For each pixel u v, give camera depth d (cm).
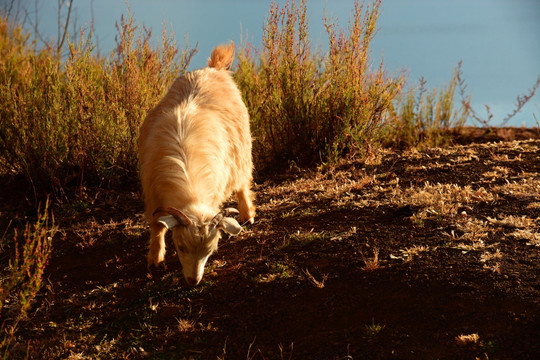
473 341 361
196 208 430
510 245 461
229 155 529
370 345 378
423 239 490
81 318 455
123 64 722
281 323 418
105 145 694
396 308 407
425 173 660
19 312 465
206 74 586
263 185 709
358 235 514
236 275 486
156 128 490
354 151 746
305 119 759
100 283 507
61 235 600
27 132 688
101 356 409
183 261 433
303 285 453
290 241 525
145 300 471
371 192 622
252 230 570
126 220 621
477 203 553
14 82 788
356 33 746
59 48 791
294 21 747
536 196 550
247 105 813
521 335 359
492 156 688
